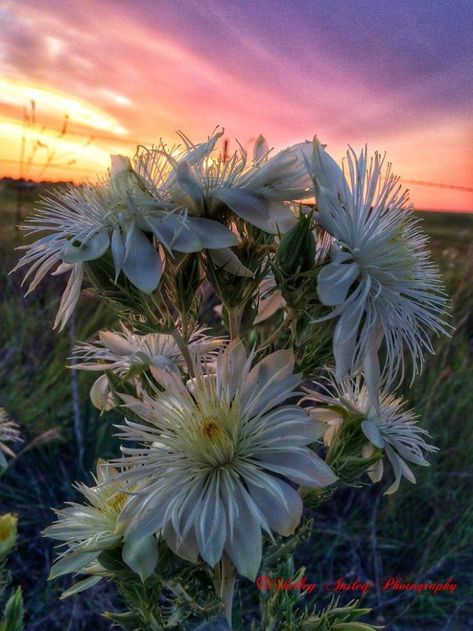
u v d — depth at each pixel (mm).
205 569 231
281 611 294
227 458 225
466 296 825
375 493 660
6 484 597
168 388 243
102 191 246
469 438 678
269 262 241
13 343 718
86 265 244
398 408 298
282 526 208
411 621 577
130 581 236
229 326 259
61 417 662
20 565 567
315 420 227
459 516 640
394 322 244
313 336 245
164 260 245
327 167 238
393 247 246
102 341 298
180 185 232
